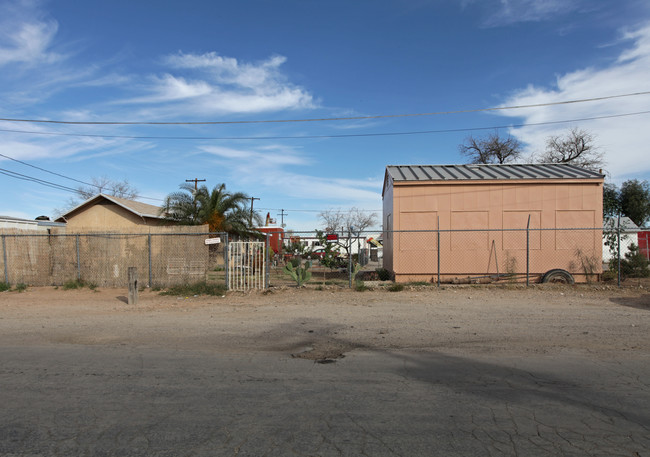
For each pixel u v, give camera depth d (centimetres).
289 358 629
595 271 1514
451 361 603
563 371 554
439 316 912
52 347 702
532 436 377
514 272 1531
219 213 2341
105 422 412
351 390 494
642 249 2289
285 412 432
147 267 1454
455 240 1548
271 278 1881
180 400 467
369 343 710
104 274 1482
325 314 953
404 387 503
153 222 2703
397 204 1558
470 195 1555
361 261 2681
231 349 682
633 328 789
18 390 501
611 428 392
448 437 376
